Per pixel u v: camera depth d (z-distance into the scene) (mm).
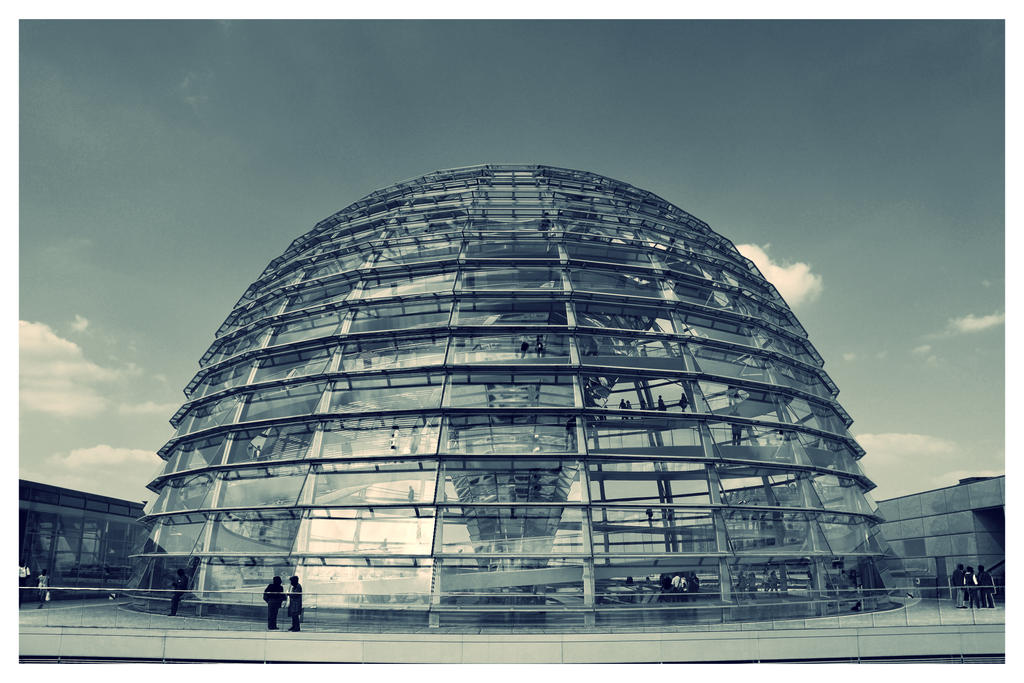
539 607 21109
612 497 25188
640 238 31438
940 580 30031
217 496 25062
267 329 30250
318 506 23109
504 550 21891
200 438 28406
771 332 31016
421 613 21062
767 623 21266
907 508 44656
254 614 22078
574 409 24031
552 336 26344
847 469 29047
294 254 35531
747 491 24750
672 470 24234
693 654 19078
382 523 22609
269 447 25688
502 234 30125
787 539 24375
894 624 20938
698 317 28938
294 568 22344
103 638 19766
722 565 22750
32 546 36562
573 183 35719
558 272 28516
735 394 27141
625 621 21141
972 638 19859
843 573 24812
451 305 27516
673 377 26109
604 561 21922
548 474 23250
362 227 33438
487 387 25016
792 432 27281
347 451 24312
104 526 42688
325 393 26062
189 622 21562
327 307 28828
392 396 25328
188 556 23969
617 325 27531
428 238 30438
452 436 23812
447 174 37688
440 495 22672
